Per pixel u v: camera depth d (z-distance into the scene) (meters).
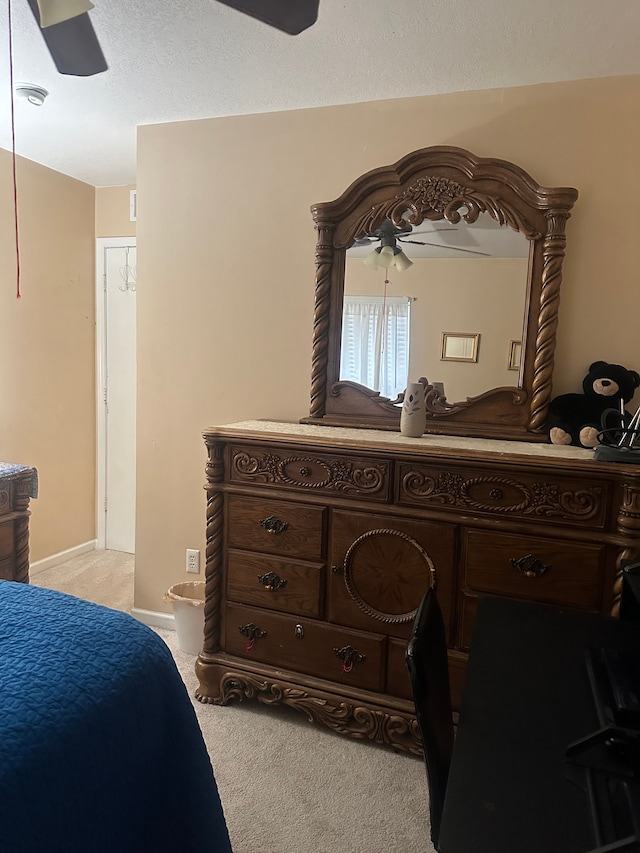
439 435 2.25
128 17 1.79
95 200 3.72
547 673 1.12
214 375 2.71
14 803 0.82
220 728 2.10
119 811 1.01
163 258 2.76
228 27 1.84
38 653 1.10
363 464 1.98
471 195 2.19
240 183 2.59
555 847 0.67
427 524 1.91
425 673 0.95
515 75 2.11
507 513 1.82
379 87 2.24
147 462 2.86
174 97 2.38
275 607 2.14
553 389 2.22
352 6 1.70
